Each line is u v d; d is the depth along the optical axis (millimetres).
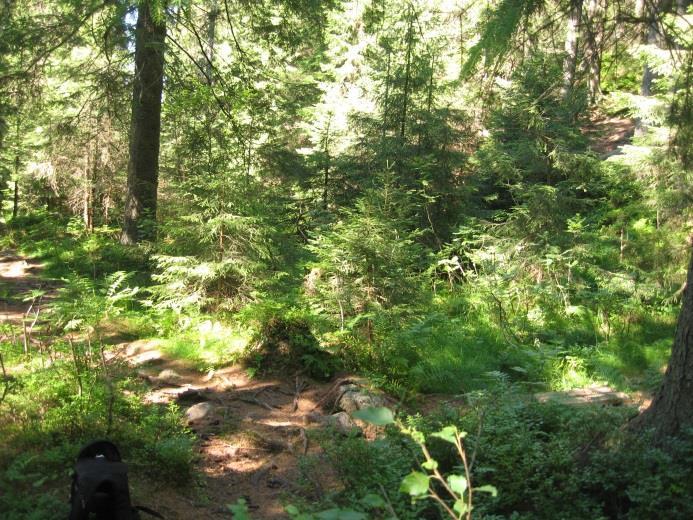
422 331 8859
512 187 12172
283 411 7402
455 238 12930
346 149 14555
